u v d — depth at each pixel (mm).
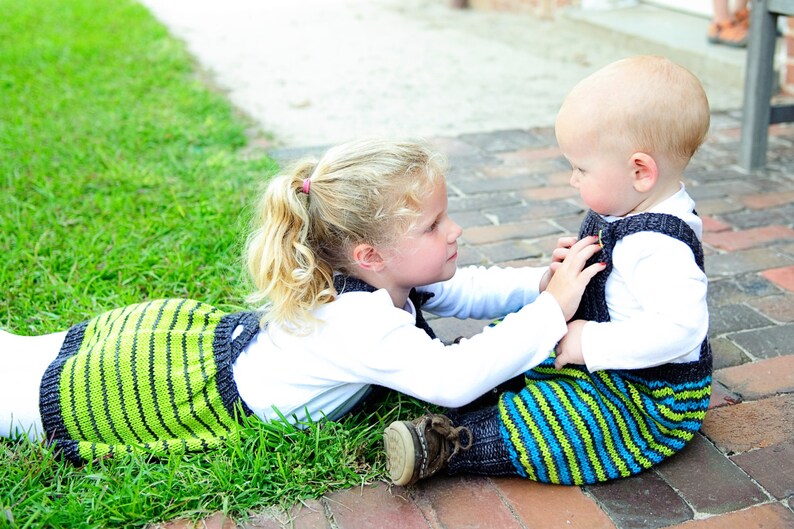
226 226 3086
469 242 3107
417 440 1712
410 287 1925
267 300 2070
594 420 1774
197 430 1911
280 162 3791
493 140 4262
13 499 1746
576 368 1850
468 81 5469
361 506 1768
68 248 2959
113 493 1782
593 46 6332
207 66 5953
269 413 1922
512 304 2139
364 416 2041
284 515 1740
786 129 4379
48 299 2604
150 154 3920
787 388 2164
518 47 6438
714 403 2104
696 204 3432
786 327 2465
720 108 4734
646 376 1773
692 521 1712
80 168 3744
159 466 1857
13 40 6508
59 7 8148
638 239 1676
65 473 1851
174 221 3148
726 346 2371
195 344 1916
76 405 1881
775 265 2873
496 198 3518
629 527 1701
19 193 3439
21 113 4527
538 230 3205
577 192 3568
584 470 1792
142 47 6277
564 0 7121
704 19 6363
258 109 4863
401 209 1773
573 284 1760
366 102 5000
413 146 1824
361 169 1773
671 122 1635
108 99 4836
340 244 1829
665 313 1633
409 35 6973
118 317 1994
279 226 1825
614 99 1655
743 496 1778
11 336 2076
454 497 1796
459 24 7410
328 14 7996
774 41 3615
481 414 1874
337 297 1842
